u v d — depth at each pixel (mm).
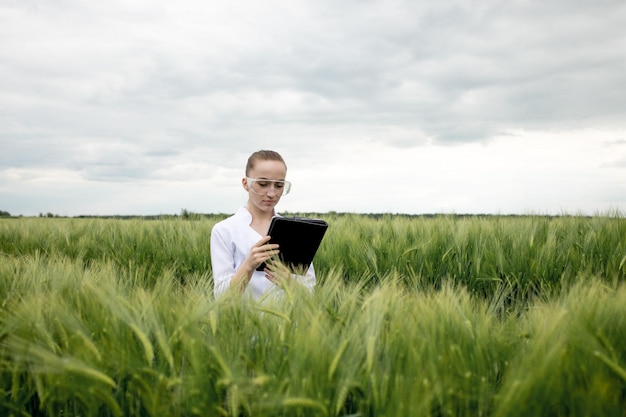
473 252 5160
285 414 1494
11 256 3641
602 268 4727
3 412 1680
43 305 2104
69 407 1734
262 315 2002
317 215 10484
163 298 2051
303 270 2713
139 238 6895
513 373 1523
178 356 1699
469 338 1785
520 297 4398
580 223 6645
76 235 7996
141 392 1557
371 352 1543
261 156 2721
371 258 5031
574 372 1570
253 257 2459
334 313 1995
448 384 1518
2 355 1754
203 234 6887
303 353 1615
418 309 1965
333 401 1524
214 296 2316
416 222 7078
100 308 1995
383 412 1484
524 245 5012
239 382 1523
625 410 1453
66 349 1750
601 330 1723
